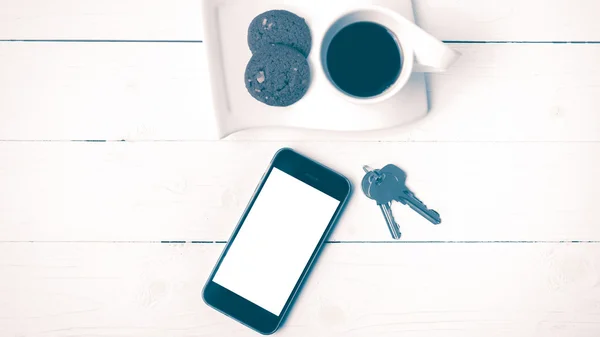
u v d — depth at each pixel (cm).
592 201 57
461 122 56
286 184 55
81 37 56
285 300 55
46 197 57
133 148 57
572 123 56
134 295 57
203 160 56
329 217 55
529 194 57
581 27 56
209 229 57
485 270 57
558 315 57
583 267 57
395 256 57
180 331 57
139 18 56
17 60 56
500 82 56
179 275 57
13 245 57
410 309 57
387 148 56
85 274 57
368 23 47
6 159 57
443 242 57
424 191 56
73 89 57
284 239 55
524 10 56
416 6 56
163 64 56
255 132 56
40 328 57
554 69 56
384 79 48
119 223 57
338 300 57
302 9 51
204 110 56
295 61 48
